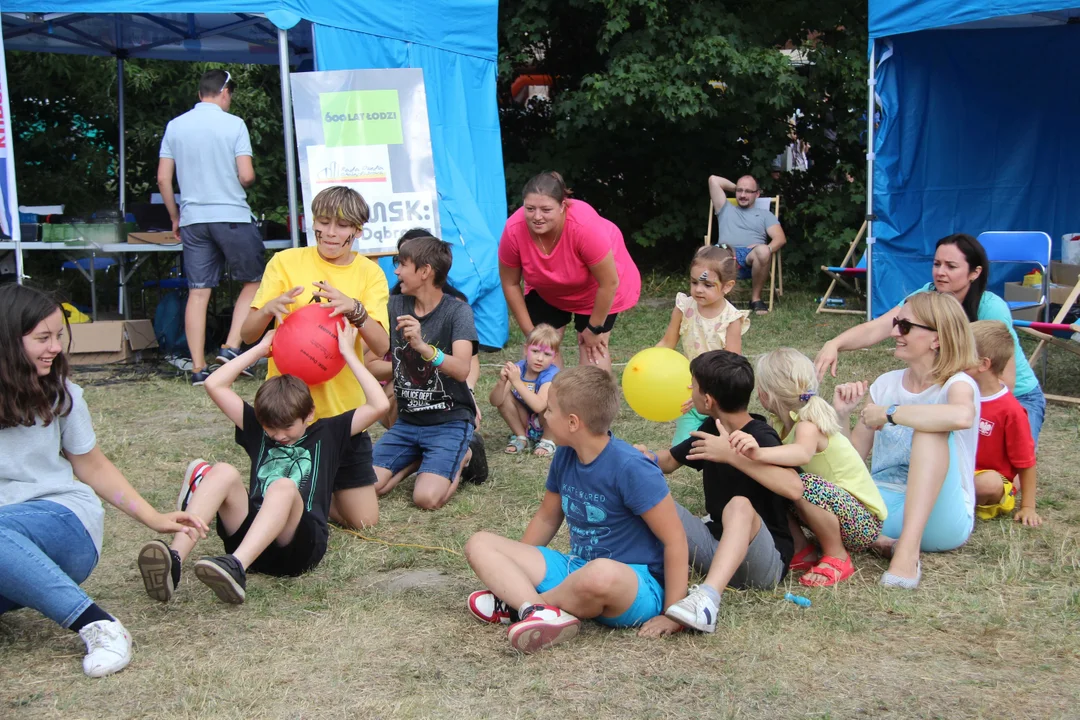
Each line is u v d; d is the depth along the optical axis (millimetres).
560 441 3379
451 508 4879
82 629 3125
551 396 3357
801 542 4031
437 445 5023
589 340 6027
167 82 13344
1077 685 3023
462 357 5031
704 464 3936
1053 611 3570
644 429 6457
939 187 10547
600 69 15391
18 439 3207
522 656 3205
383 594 3773
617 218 15562
